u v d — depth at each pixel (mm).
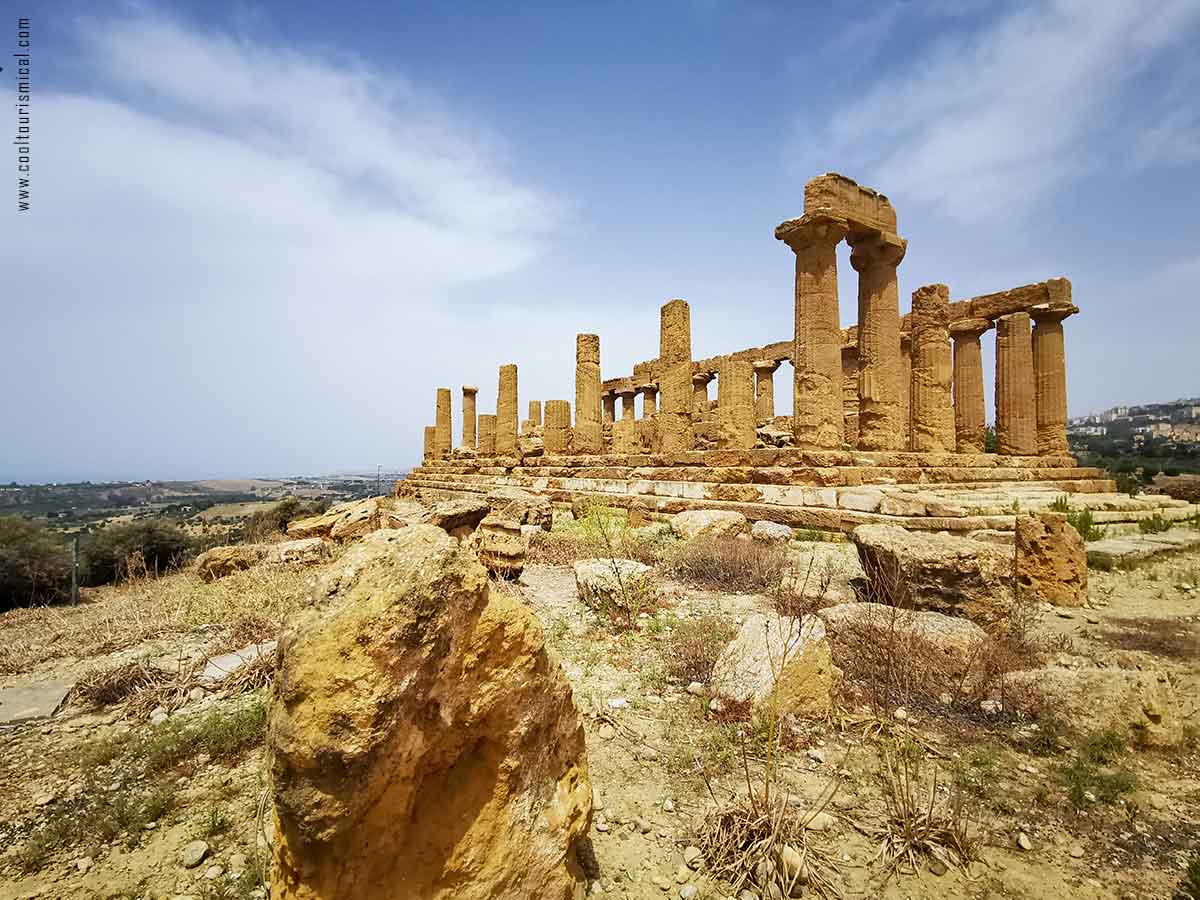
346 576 2516
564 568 11242
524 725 2729
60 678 6484
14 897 3168
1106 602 9078
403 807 2426
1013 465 18719
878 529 8016
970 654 5621
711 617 7355
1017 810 3857
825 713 4977
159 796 3990
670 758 4469
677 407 19375
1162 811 3859
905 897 3160
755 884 3240
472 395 37312
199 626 8062
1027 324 20875
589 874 3318
